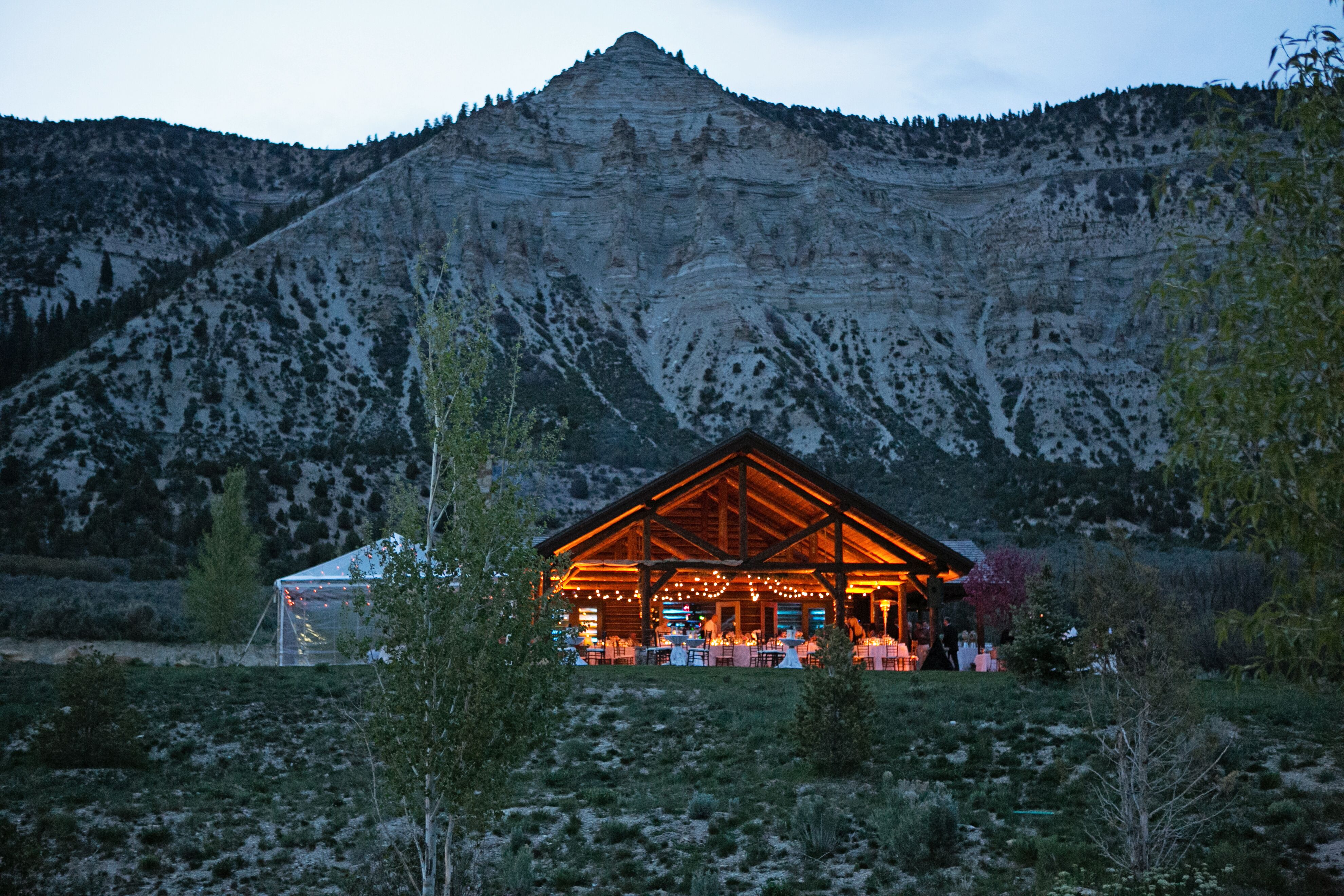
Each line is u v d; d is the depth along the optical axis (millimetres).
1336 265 8109
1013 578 49312
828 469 95312
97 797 17594
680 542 35781
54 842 15562
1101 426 106250
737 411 105875
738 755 19234
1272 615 8477
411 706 12484
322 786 18609
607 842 15641
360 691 23297
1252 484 8250
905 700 22031
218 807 17406
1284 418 8148
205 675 25922
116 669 20000
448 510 13906
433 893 12422
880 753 18609
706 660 29406
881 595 38906
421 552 13305
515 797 17609
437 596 12742
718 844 15148
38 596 51125
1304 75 8719
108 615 46219
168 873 14828
